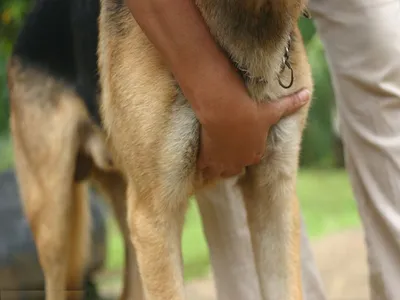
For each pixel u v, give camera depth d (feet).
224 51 4.16
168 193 4.42
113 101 4.65
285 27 4.22
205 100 4.11
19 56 5.56
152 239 4.44
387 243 4.90
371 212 4.96
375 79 4.72
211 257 5.40
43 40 5.39
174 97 4.33
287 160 4.47
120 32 4.58
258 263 4.65
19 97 5.51
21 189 5.55
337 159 19.88
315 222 11.46
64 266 5.41
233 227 5.32
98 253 6.82
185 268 8.25
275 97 4.29
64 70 5.28
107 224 7.30
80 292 5.64
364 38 4.70
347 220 11.57
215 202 5.28
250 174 4.56
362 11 4.68
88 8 5.04
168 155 4.37
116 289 6.76
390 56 4.66
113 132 4.75
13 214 6.62
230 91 4.09
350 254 8.70
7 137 10.35
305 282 5.34
